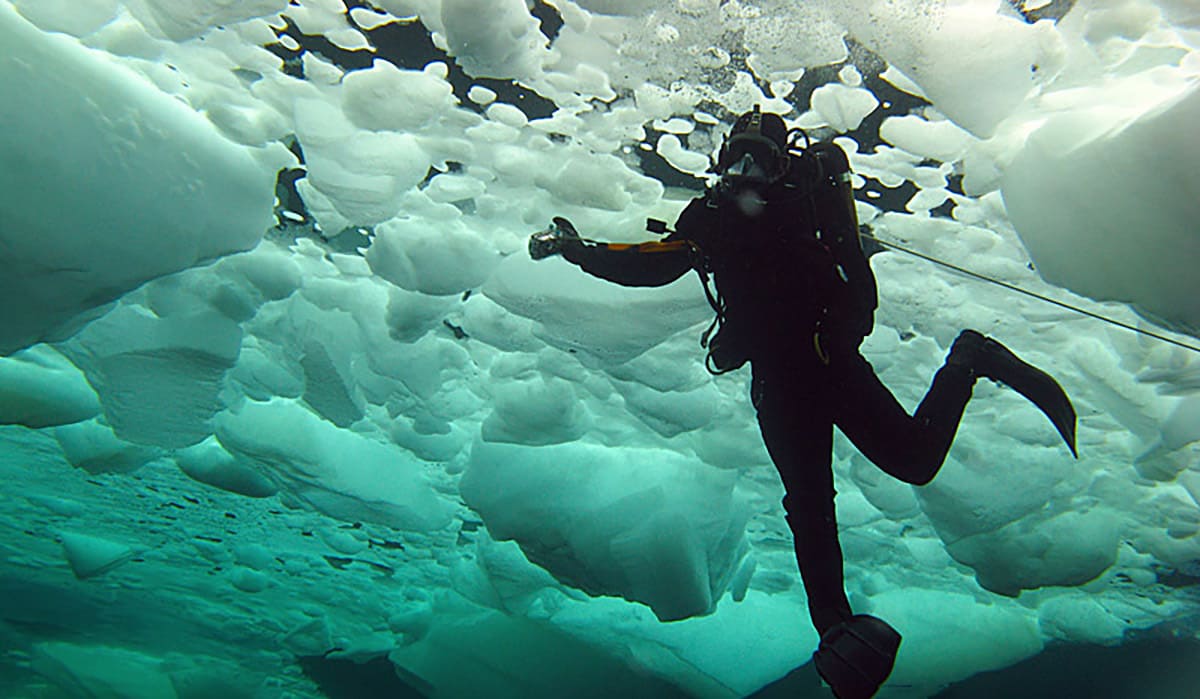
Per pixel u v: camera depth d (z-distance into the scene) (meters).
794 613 9.40
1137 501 6.05
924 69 2.26
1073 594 8.64
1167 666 9.51
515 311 3.70
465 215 3.91
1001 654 9.09
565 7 2.60
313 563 10.41
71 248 3.01
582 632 9.82
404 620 11.70
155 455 6.70
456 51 2.62
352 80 2.96
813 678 9.34
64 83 2.94
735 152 2.28
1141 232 2.41
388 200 3.32
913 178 3.36
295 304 4.62
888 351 4.41
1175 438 4.14
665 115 3.11
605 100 3.07
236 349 4.43
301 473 5.99
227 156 3.54
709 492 5.84
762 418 2.26
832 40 2.35
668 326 3.57
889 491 5.40
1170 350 3.70
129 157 3.12
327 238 4.21
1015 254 3.71
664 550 5.70
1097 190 2.51
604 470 5.96
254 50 3.06
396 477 6.57
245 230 3.65
